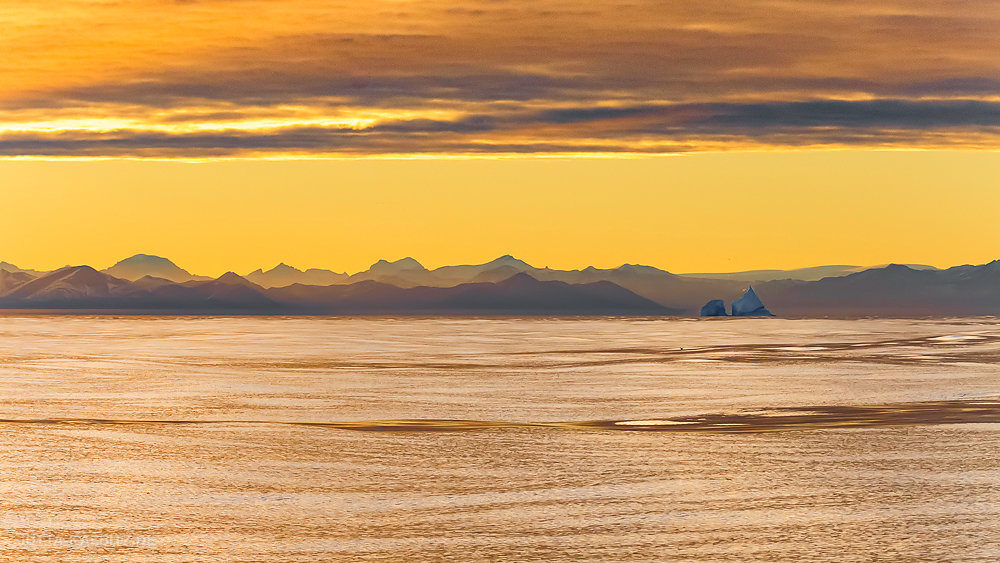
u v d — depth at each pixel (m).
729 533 23.84
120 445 36.88
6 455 34.62
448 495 28.22
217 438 38.72
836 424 43.88
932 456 34.19
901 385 64.69
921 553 22.14
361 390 61.66
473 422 46.19
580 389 62.47
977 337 154.00
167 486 29.47
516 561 21.69
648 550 22.45
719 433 40.75
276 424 43.25
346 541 23.36
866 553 22.17
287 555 22.31
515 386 64.56
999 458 33.75
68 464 32.94
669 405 53.50
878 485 29.23
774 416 48.12
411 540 23.39
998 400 54.75
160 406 52.44
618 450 35.94
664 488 29.03
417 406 52.91
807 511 26.00
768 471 31.62
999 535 23.59
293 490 28.95
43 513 26.19
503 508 26.56
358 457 34.38
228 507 26.81
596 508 26.50
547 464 33.00
